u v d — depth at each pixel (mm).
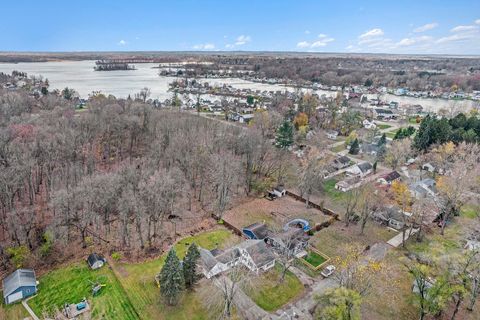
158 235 50250
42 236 46344
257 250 44000
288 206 62594
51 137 65188
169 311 36094
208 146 68000
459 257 34094
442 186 57031
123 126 80625
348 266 35125
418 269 35062
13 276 37812
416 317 36812
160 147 69312
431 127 90125
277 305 37719
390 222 56500
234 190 66812
